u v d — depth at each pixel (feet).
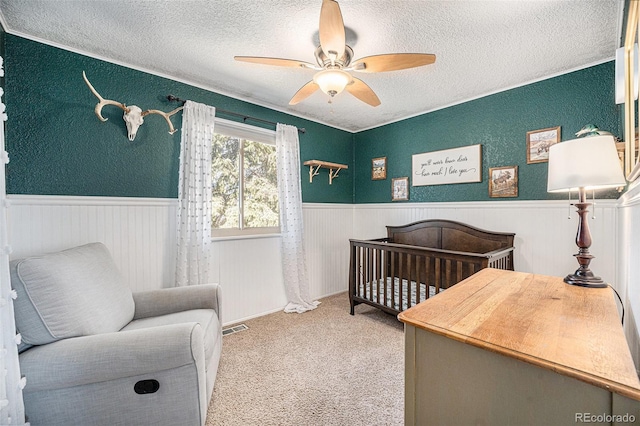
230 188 9.20
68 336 3.96
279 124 10.02
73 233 6.36
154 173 7.61
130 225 7.15
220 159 8.97
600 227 6.89
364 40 6.11
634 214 4.19
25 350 3.89
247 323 8.93
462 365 2.45
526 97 8.20
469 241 9.09
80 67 6.57
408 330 2.78
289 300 10.22
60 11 5.24
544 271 7.88
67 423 3.69
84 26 5.70
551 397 2.03
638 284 3.85
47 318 3.88
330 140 12.21
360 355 6.89
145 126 7.47
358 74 7.68
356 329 8.42
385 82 8.16
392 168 11.77
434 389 2.62
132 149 7.25
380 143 12.19
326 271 12.04
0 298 3.20
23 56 5.92
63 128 6.33
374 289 9.85
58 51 6.31
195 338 4.03
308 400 5.26
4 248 3.28
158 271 7.57
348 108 10.29
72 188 6.42
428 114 10.53
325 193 12.06
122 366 3.70
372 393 5.46
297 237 10.32
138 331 4.00
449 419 2.54
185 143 7.87
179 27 5.75
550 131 7.73
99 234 6.69
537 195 8.03
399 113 10.83
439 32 5.84
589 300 3.28
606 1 4.91
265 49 6.54
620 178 3.54
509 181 8.53
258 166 9.95
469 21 5.49
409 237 10.69
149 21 5.55
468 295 3.49
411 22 5.52
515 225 8.43
